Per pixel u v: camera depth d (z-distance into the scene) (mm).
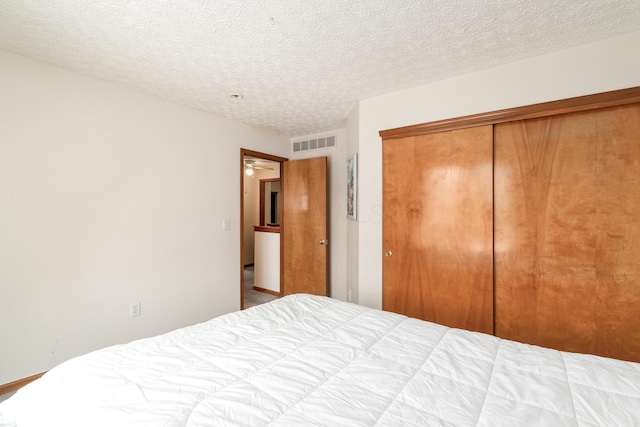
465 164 2260
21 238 1936
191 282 2938
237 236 3396
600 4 1462
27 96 1952
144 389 891
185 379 953
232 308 3338
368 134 2727
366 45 1833
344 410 826
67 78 2125
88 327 2236
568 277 1937
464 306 2279
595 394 892
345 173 3693
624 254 1778
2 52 1858
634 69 1729
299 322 1473
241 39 1755
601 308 1843
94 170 2264
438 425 771
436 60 2031
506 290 2141
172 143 2775
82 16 1528
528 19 1582
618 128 1784
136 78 2277
